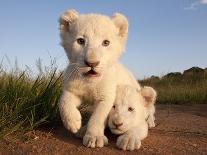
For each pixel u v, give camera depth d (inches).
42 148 20.4
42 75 29.9
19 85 26.2
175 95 54.0
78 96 23.0
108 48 22.0
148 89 24.5
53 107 24.8
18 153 19.8
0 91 24.9
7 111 23.0
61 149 20.4
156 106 46.1
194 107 44.8
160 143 22.4
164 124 28.7
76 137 22.3
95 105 23.1
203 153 20.7
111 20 23.3
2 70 29.6
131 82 26.4
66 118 21.7
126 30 23.5
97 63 20.5
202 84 65.0
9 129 21.7
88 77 20.9
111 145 21.2
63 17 23.1
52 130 23.7
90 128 21.3
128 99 22.8
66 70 22.9
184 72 83.1
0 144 20.7
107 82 22.4
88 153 19.9
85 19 22.4
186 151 21.0
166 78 75.2
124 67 27.0
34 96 25.1
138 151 20.4
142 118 23.4
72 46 22.0
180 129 26.8
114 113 22.2
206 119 32.6
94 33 21.7
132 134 21.1
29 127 22.8
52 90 25.8
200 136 24.7
